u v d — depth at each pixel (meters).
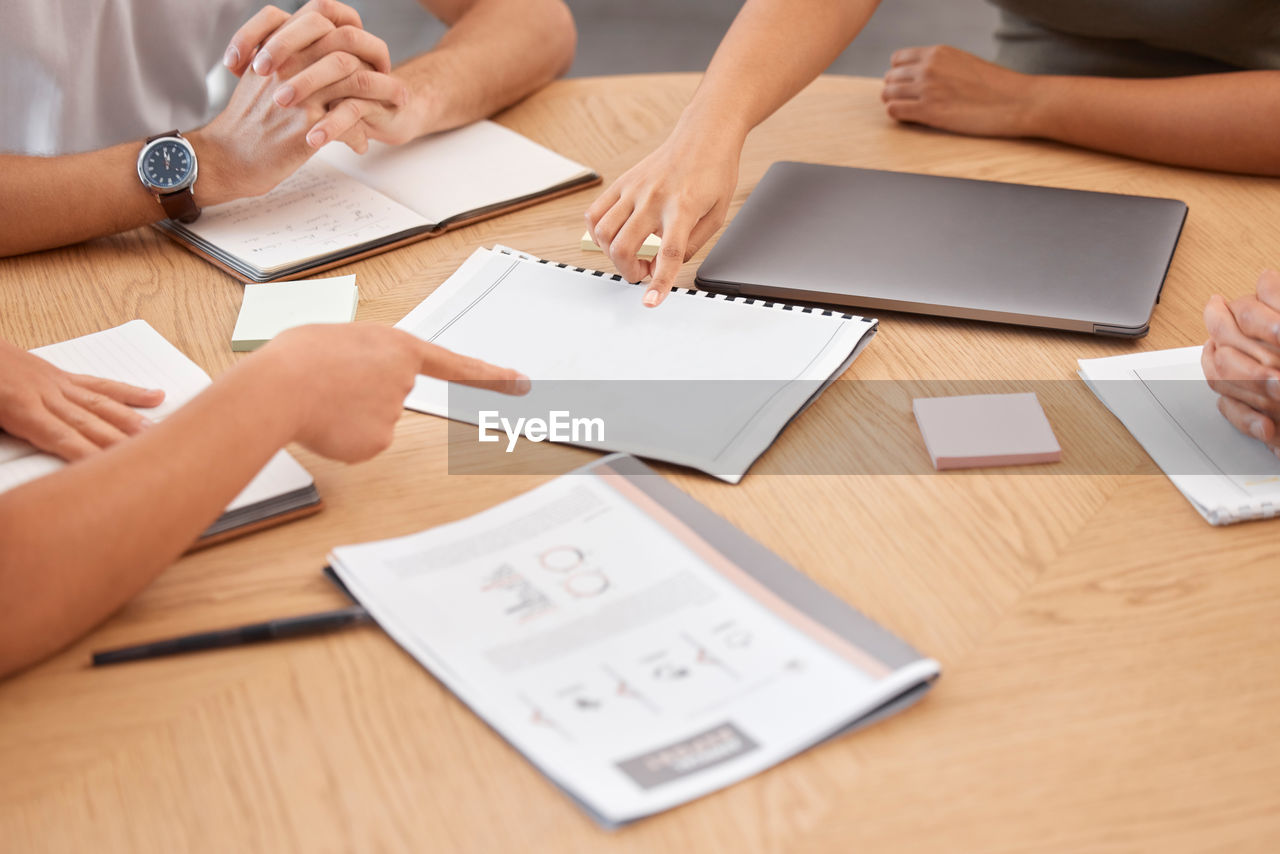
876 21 3.42
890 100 1.19
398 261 0.95
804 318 0.83
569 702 0.52
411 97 1.09
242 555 0.63
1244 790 0.49
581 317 0.84
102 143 1.33
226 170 1.01
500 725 0.51
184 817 0.49
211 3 1.36
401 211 1.01
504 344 0.81
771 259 0.90
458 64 1.17
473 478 0.69
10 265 0.95
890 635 0.56
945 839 0.47
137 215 0.98
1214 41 1.19
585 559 0.61
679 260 0.85
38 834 0.48
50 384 0.71
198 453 0.57
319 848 0.47
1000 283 0.86
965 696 0.54
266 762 0.51
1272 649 0.56
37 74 1.21
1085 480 0.69
